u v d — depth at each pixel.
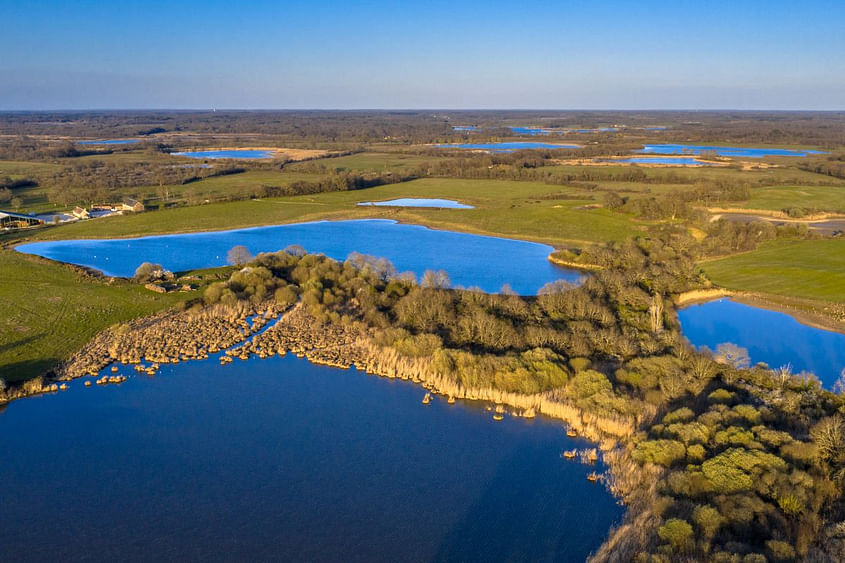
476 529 56.28
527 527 56.38
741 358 85.94
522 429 73.12
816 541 48.09
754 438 59.94
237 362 91.88
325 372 89.06
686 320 110.88
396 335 96.12
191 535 55.50
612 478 62.31
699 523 50.00
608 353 89.44
